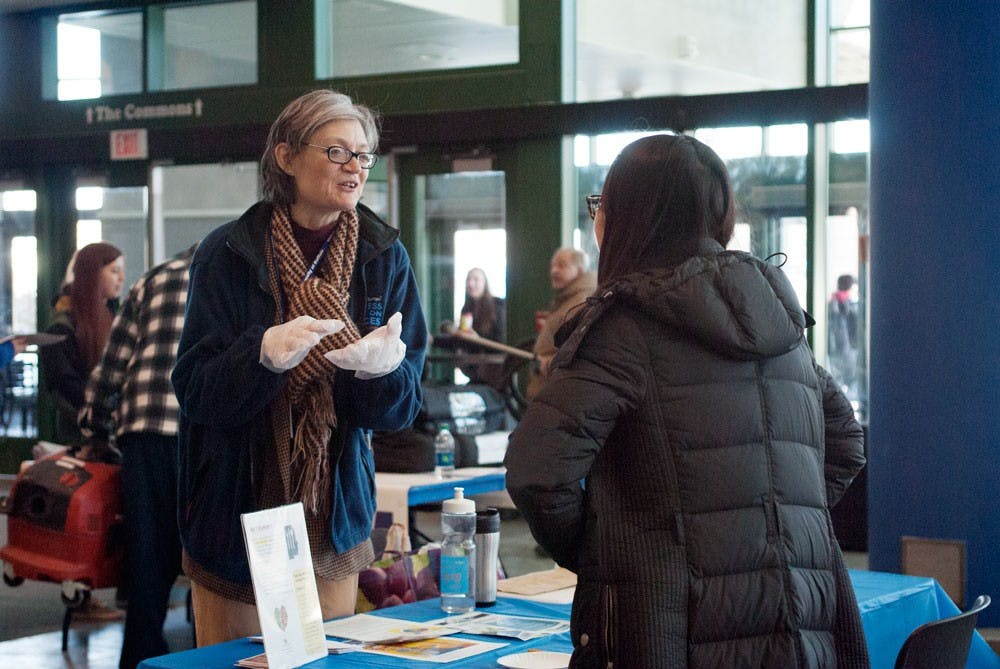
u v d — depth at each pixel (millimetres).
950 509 4539
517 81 8578
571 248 6840
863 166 7812
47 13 10172
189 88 9664
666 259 1991
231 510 2562
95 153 9633
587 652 1915
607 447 1963
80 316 5223
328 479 2576
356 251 2641
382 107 8977
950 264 4512
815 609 1961
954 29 4477
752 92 7359
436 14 8766
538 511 1889
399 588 3180
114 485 4766
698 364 1926
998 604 4492
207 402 2445
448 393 5547
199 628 2664
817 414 2061
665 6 8727
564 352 1926
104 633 5422
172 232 11938
